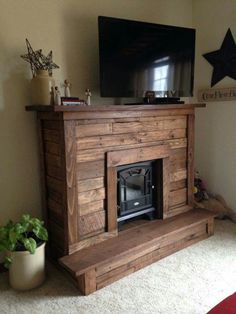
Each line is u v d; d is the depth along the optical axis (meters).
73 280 2.06
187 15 3.20
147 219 2.67
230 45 2.92
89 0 2.49
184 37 2.71
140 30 2.46
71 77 2.48
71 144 2.05
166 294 1.93
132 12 2.77
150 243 2.24
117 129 2.28
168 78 2.69
